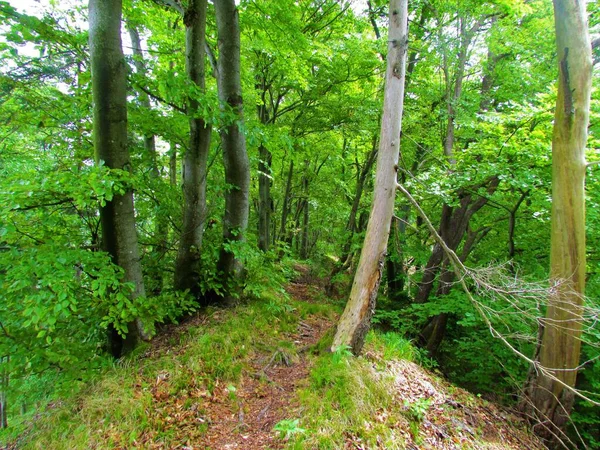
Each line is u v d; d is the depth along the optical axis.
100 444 2.62
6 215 2.99
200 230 4.82
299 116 8.41
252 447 2.67
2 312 3.23
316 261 13.74
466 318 5.62
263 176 9.19
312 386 3.33
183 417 2.97
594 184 5.09
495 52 6.98
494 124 5.59
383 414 3.06
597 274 5.70
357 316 3.88
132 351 3.86
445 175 5.98
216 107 4.01
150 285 5.09
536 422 4.07
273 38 6.32
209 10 6.11
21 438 2.91
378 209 3.87
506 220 7.19
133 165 4.61
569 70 4.00
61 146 4.69
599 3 6.05
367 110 7.62
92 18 3.37
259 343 4.34
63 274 2.97
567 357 4.04
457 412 3.52
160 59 6.32
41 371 3.26
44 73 4.50
